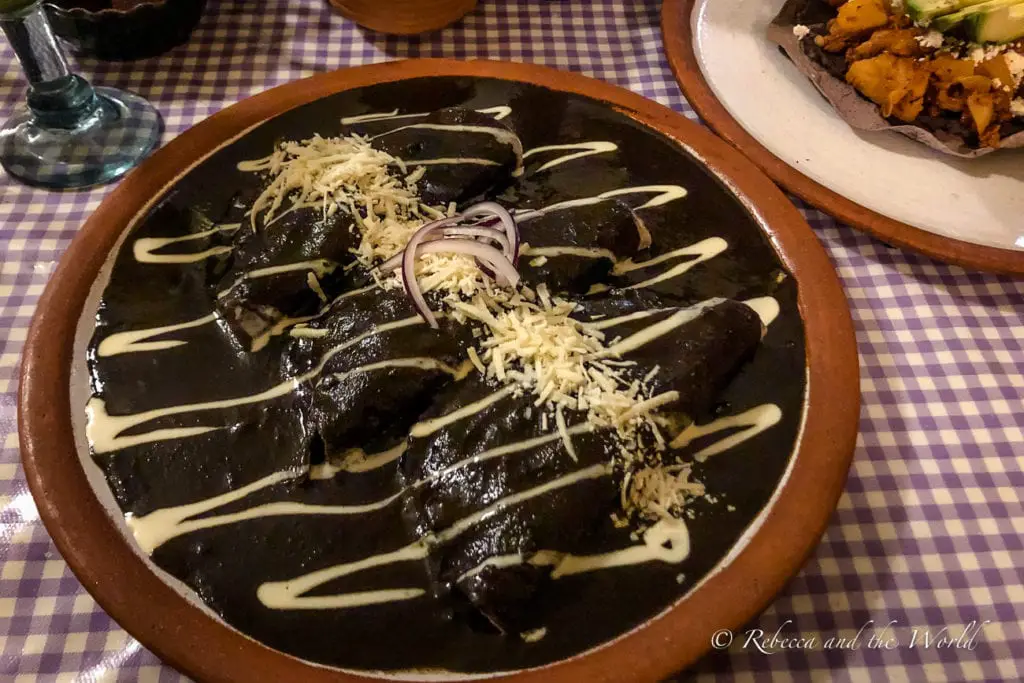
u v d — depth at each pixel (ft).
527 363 0.99
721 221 1.15
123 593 0.85
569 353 1.00
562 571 0.89
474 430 0.96
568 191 1.20
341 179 1.13
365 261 1.09
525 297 1.05
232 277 1.08
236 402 1.01
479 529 0.89
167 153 1.16
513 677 0.81
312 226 1.10
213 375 1.03
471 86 1.28
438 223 1.07
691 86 1.30
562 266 1.08
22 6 1.10
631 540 0.91
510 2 1.47
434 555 0.90
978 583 0.93
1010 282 1.16
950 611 0.91
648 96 1.35
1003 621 0.91
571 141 1.24
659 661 0.82
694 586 0.88
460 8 1.39
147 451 0.96
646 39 1.43
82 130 1.23
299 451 0.97
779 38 1.35
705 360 0.98
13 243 1.13
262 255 1.08
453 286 1.03
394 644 0.85
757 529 0.90
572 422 0.95
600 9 1.47
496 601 0.85
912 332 1.11
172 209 1.14
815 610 0.91
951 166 1.23
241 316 1.05
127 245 1.10
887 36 1.29
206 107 1.30
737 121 1.26
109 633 0.87
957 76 1.25
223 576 0.88
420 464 0.96
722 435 0.98
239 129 1.21
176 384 1.01
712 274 1.11
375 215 1.12
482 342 1.01
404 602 0.88
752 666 0.88
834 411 0.97
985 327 1.12
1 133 1.24
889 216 1.16
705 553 0.90
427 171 1.16
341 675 0.81
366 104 1.26
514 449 0.93
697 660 0.83
